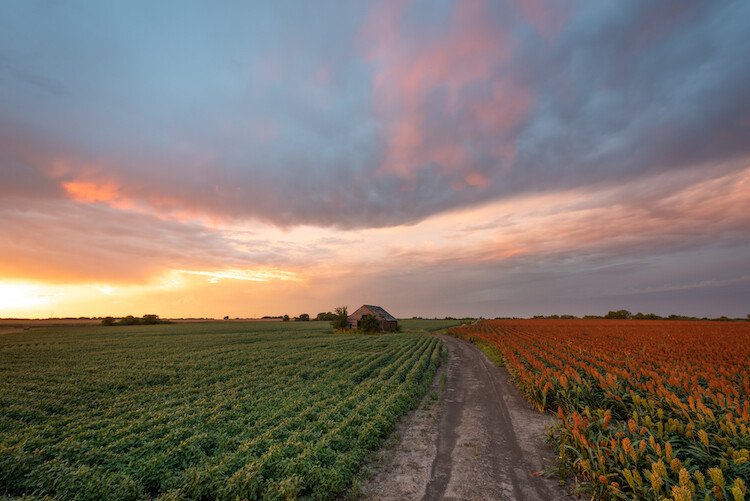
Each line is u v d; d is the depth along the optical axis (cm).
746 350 2559
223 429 1070
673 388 1265
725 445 707
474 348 3972
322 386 1694
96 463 827
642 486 600
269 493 664
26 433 1052
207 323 12181
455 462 888
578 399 1297
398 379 1858
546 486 754
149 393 1670
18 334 6288
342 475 746
